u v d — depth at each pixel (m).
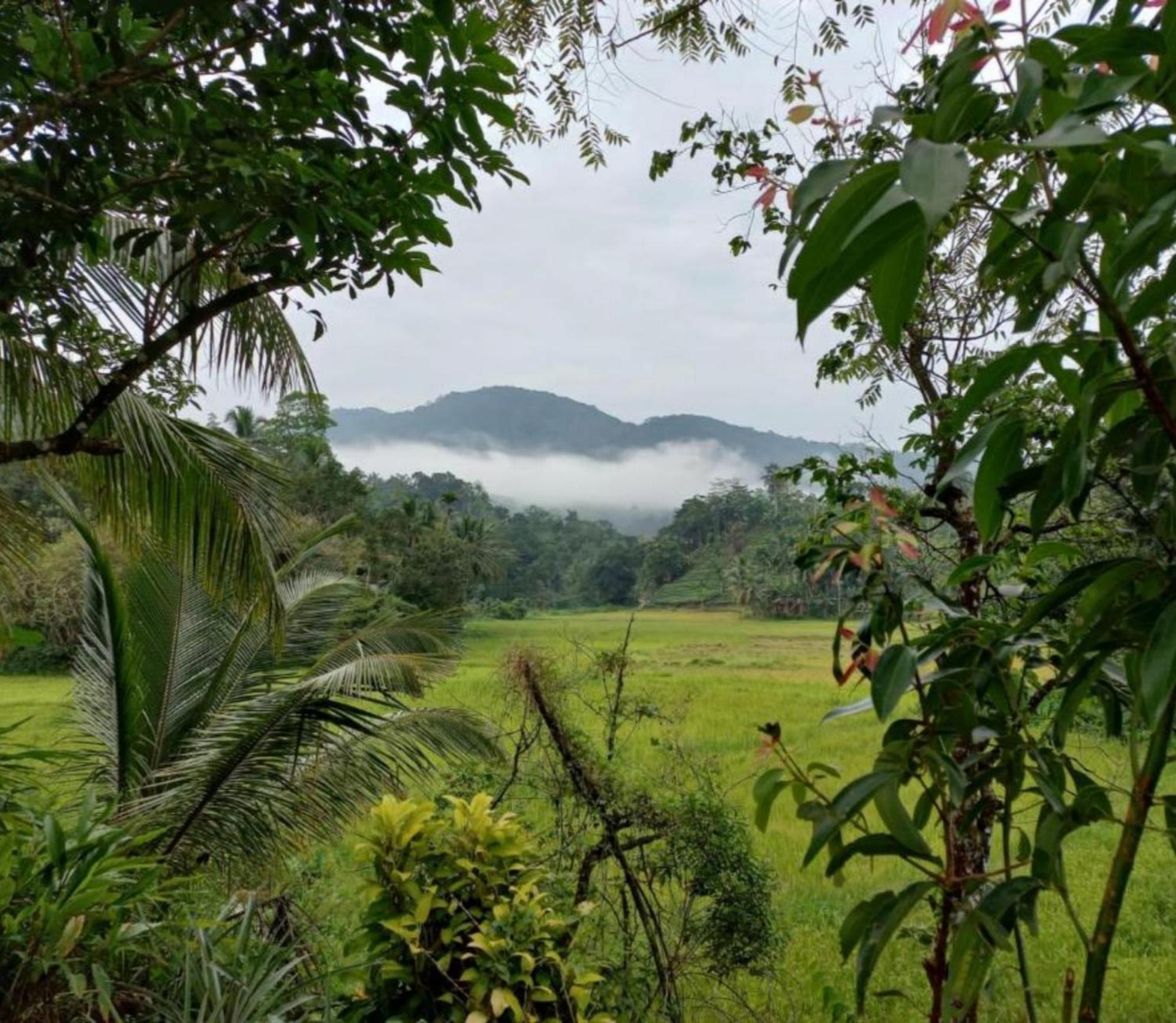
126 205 2.24
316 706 4.12
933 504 2.97
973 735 1.18
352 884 4.64
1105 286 0.80
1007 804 1.19
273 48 1.67
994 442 0.98
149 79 1.71
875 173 0.63
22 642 3.20
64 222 1.89
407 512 35.69
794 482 3.23
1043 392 2.56
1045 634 1.45
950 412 2.83
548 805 3.73
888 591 1.24
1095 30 0.70
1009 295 0.94
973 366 2.94
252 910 2.54
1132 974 4.25
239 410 30.33
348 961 2.90
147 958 2.49
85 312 2.58
